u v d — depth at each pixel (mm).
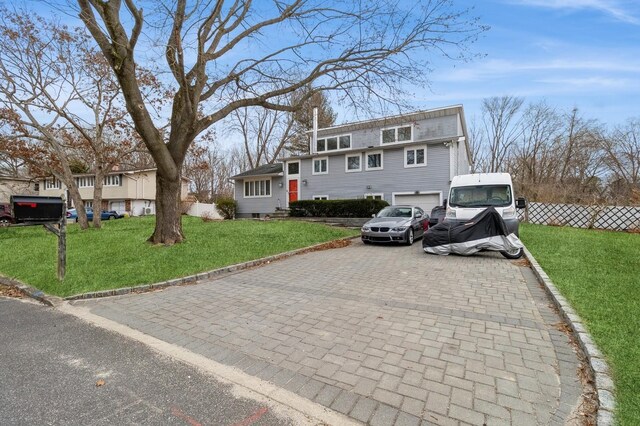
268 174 25047
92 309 4762
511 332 3627
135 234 11797
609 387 2463
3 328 4047
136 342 3586
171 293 5449
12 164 20500
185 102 8578
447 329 3738
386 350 3254
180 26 7883
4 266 7480
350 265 7461
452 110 19516
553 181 28344
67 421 2264
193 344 3510
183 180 37781
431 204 19172
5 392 2627
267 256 8164
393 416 2273
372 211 17219
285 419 2273
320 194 23156
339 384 2682
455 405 2377
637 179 25922
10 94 13789
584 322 3627
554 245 8805
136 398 2539
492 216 8086
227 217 26922
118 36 7289
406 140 20703
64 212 6129
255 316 4297
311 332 3738
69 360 3178
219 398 2531
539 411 2295
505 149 34469
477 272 6496
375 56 9352
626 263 6473
